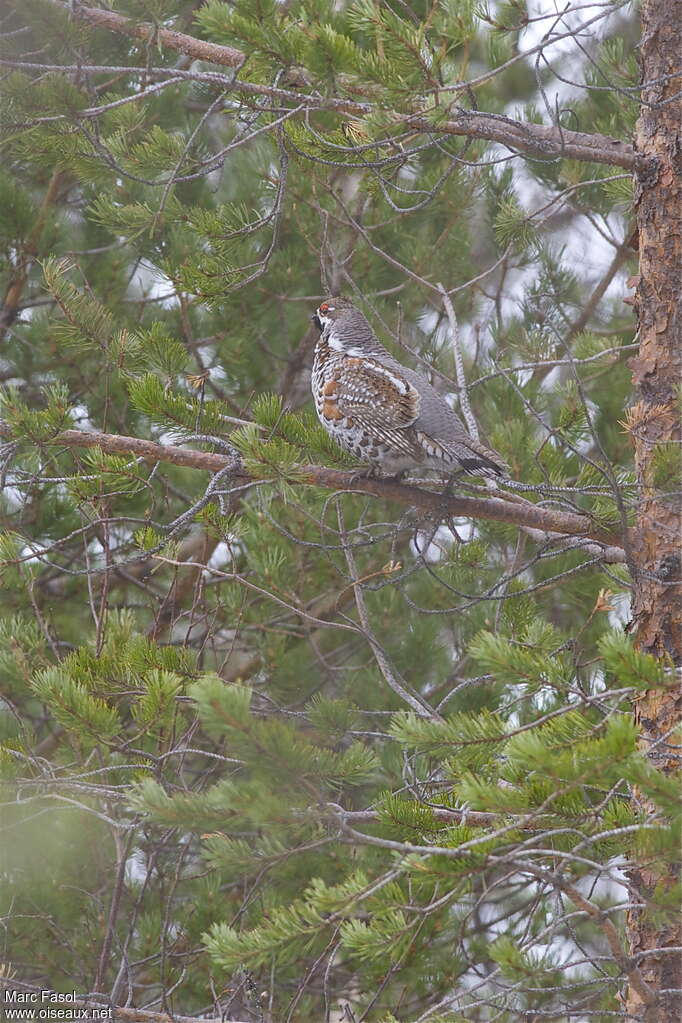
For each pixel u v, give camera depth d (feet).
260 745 20.59
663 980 29.58
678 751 28.55
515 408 49.19
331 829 24.84
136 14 32.07
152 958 37.19
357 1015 38.24
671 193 34.06
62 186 55.11
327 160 35.42
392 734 24.86
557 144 33.30
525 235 42.68
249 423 35.19
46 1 31.45
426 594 52.49
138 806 23.02
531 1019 31.07
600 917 22.50
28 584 41.29
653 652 32.19
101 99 38.86
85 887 40.60
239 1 28.89
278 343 55.72
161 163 36.32
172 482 55.21
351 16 29.73
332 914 24.84
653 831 21.59
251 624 49.37
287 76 31.81
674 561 32.27
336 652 55.16
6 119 33.45
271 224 49.37
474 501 35.19
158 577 55.98
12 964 37.86
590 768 21.18
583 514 33.58
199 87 52.01
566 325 55.06
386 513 52.37
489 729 24.36
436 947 38.65
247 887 41.57
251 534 46.14
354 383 38.52
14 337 53.11
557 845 23.76
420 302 54.60
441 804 31.07
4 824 32.14
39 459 33.04
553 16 30.35
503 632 39.40
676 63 34.27
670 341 33.83
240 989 35.01
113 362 36.86
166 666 33.32
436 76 28.55
